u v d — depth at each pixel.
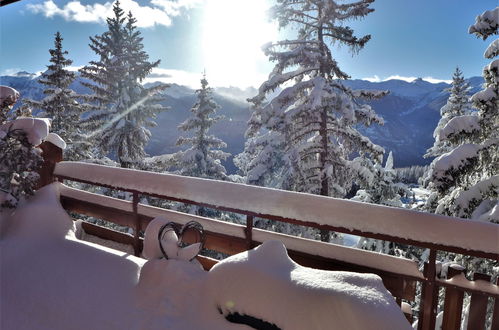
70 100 20.67
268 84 13.64
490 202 7.71
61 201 4.71
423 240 2.29
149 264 2.68
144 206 4.02
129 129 18.95
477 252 2.13
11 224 3.93
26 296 2.80
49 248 3.45
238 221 17.45
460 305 2.39
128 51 21.34
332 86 13.03
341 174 13.56
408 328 1.68
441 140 8.29
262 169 14.81
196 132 20.16
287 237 3.04
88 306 2.59
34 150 4.39
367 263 2.64
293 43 13.90
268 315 1.98
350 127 13.27
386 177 15.00
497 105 7.85
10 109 4.67
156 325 2.28
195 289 2.43
